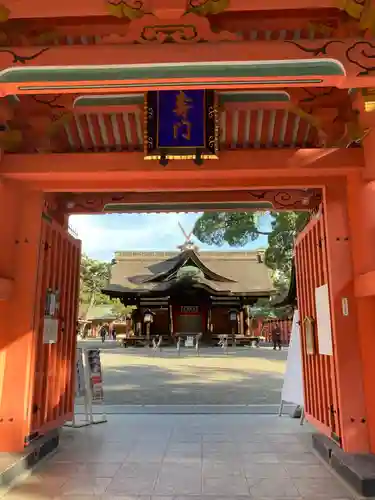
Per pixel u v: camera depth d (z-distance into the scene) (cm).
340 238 486
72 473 432
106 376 1345
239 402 877
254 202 670
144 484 400
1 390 466
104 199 673
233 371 1474
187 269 2909
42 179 498
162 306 3084
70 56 336
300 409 705
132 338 2892
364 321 461
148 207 691
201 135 468
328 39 336
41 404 516
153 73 339
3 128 482
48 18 396
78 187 507
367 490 365
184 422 669
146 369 1546
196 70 338
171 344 2991
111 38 338
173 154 463
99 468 447
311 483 404
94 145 575
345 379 455
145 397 951
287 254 2130
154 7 333
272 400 901
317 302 541
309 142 564
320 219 530
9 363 472
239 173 481
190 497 370
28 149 507
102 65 335
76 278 663
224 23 398
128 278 3175
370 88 413
